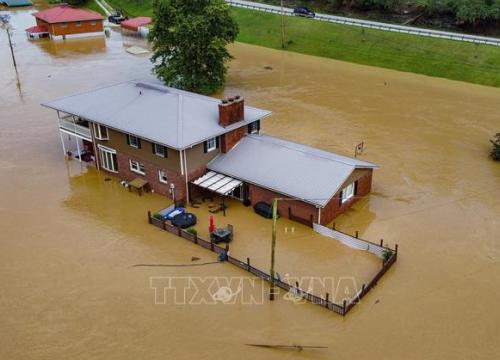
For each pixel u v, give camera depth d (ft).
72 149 165.17
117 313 92.73
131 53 297.53
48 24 333.01
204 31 211.00
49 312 93.25
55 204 131.34
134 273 103.55
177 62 218.18
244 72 264.93
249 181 123.34
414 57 269.03
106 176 147.02
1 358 82.99
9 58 288.71
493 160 159.43
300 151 128.57
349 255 108.58
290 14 339.36
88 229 119.65
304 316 91.66
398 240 115.34
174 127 127.03
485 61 252.01
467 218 124.67
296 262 106.32
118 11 399.65
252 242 113.19
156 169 132.05
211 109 137.90
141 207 129.29
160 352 83.87
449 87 239.71
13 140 173.27
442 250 111.65
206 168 131.03
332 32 306.35
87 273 103.81
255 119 139.74
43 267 105.91
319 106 211.41
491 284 100.78
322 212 115.96
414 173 149.28
